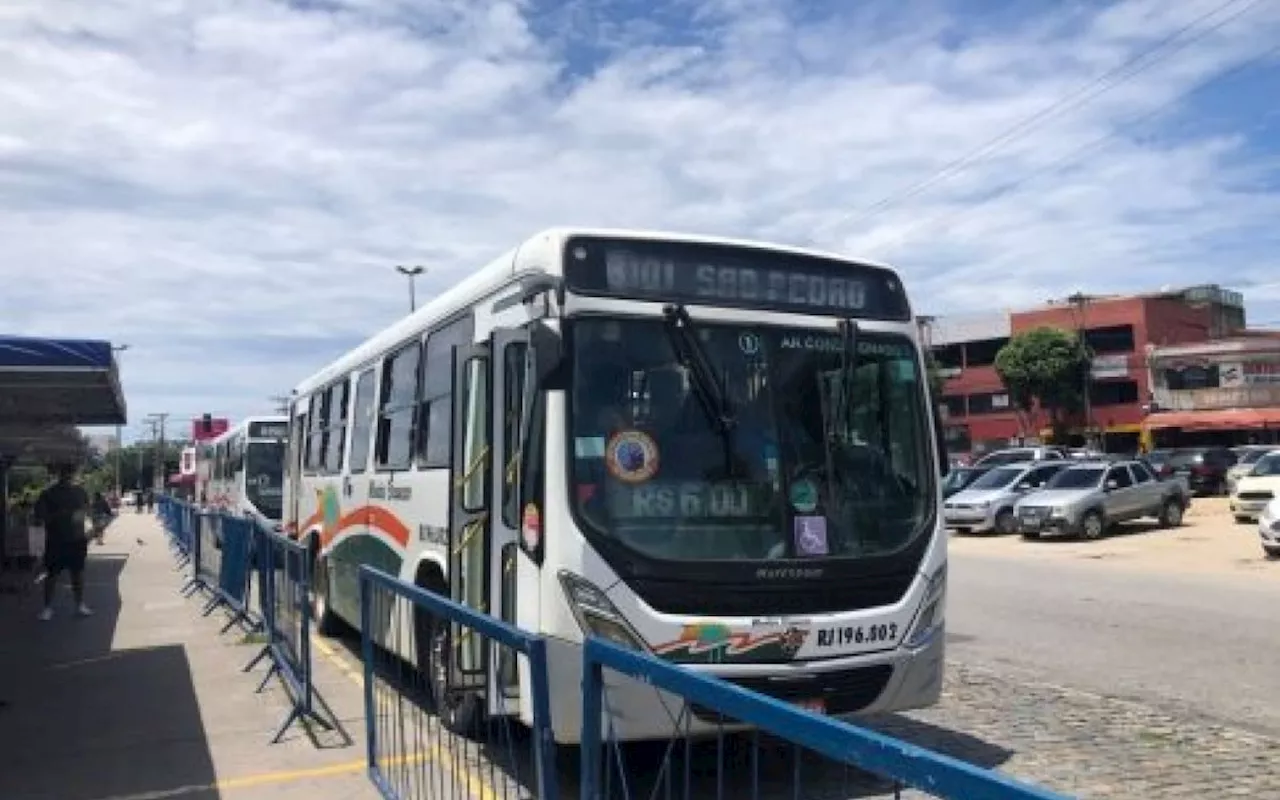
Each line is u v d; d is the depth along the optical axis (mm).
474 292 8203
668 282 7027
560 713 6281
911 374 7605
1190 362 71500
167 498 37562
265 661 11703
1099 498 28844
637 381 6789
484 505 7301
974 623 14250
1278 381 71062
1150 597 16766
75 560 15820
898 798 3029
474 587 7617
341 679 10883
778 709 3133
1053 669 10961
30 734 8742
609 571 6414
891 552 7027
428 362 9336
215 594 16828
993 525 31641
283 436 28078
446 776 6219
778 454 6953
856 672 6754
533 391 6848
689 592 6473
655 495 6633
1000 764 7414
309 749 8117
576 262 6855
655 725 5250
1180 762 7441
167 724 9008
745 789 4441
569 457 6520
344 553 12352
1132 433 72938
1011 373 74750
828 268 7480
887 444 7359
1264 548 22906
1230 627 13625
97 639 13617
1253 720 8734
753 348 7094
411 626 7254
